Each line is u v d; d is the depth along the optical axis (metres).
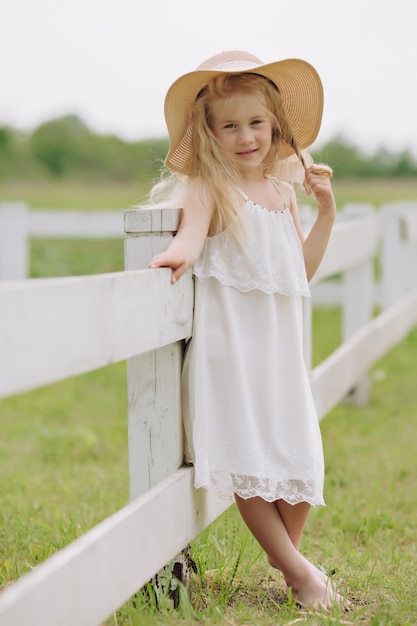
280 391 3.01
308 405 3.03
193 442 2.92
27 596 1.99
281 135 3.27
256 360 2.97
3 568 3.53
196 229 2.94
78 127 36.38
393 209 8.64
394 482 5.20
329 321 11.48
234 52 3.20
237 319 2.98
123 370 8.84
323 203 3.30
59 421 6.78
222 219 3.01
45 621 2.06
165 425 2.96
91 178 33.84
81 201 23.00
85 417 6.91
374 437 6.31
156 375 2.95
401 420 6.89
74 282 2.17
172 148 3.19
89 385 8.13
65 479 5.17
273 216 3.09
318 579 3.07
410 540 4.18
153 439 2.97
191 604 3.02
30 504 4.57
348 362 5.62
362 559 3.72
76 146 34.81
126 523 2.47
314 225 3.34
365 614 3.02
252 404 2.95
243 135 3.04
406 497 4.88
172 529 2.82
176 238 2.89
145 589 3.03
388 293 8.34
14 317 1.93
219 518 4.16
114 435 6.28
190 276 2.97
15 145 34.59
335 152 31.98
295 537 3.15
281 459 2.95
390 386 8.23
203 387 2.93
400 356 9.80
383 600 3.16
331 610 3.00
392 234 8.30
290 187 3.32
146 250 2.96
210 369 2.96
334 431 6.46
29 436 6.29
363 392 7.43
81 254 15.77
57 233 10.20
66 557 2.16
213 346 2.96
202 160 3.04
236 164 3.09
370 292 7.01
